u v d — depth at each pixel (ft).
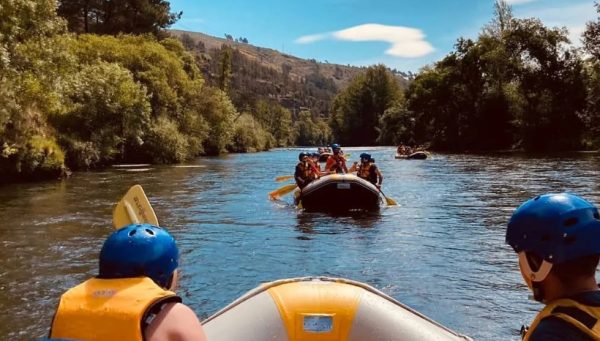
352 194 42.29
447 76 180.75
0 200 49.37
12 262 26.48
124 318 6.43
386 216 40.06
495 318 19.13
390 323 12.16
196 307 20.34
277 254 28.27
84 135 94.38
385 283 23.17
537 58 153.89
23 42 69.92
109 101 97.35
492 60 161.17
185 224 37.19
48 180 69.77
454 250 28.84
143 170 89.56
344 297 12.77
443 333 12.46
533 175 70.44
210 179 71.82
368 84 330.95
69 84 90.99
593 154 119.14
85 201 48.44
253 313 12.53
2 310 19.83
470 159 113.19
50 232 33.88
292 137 392.06
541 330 5.18
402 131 239.71
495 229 34.40
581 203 5.43
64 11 184.65
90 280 7.01
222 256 27.91
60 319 6.58
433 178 69.67
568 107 147.74
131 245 7.02
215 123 161.48
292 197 51.55
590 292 5.24
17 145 65.92
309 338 12.03
